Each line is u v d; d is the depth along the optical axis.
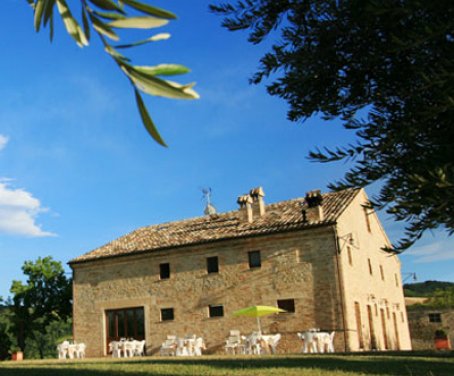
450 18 4.34
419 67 4.72
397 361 12.45
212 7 6.11
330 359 13.52
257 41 5.96
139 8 1.63
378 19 4.86
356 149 4.83
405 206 4.23
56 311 33.06
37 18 1.79
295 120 5.82
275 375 10.09
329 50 5.42
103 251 29.92
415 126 4.61
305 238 24.25
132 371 11.28
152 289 27.45
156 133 1.65
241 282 25.27
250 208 27.83
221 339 25.14
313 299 23.48
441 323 36.12
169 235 29.61
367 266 27.48
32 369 12.59
